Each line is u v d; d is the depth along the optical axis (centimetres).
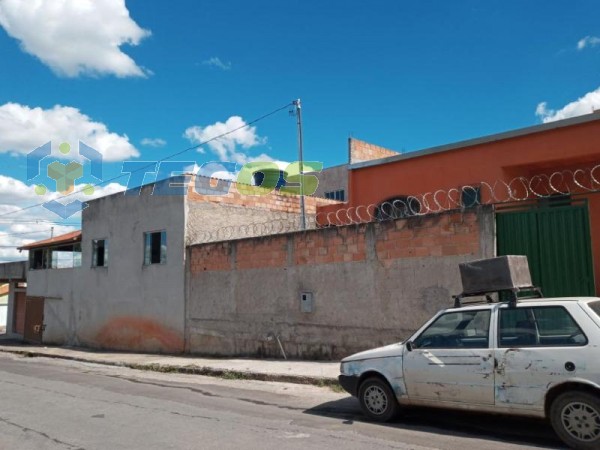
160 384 1109
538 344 570
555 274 909
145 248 1848
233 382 1099
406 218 1100
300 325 1288
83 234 2175
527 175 1251
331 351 1216
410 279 1084
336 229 1227
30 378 1245
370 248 1157
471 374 604
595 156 1109
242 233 1812
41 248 2542
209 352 1546
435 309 1040
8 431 682
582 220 891
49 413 796
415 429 646
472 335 621
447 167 1320
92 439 629
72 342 2209
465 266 700
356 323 1171
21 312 2903
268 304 1372
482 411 598
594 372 524
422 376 643
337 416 734
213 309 1543
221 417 739
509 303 609
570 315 561
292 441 596
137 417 752
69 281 2262
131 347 1864
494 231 977
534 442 578
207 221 1734
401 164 1416
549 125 1141
